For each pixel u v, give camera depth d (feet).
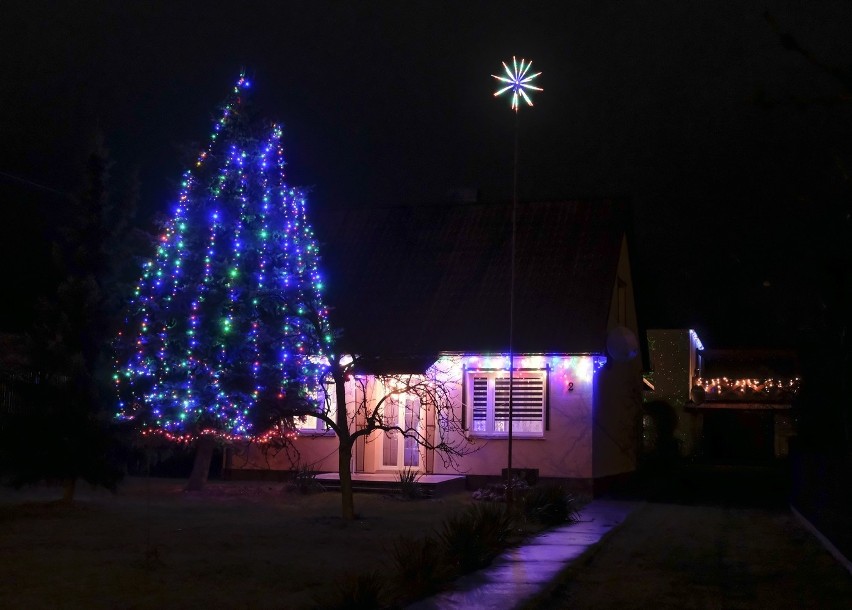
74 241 63.67
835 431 63.26
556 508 61.11
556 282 85.51
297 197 73.51
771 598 37.06
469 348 81.05
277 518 58.75
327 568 41.34
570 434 79.46
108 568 40.11
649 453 122.21
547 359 80.53
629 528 59.77
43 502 62.64
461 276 88.99
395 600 35.09
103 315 63.52
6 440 60.18
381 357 66.08
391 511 64.54
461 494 76.54
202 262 69.67
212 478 86.38
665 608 35.09
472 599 35.35
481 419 81.00
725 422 154.71
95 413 61.57
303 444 83.41
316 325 60.85
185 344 69.15
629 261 97.14
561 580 39.52
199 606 33.35
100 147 64.03
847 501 44.11
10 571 39.17
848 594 37.88
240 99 71.05
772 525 62.18
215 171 70.38
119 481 63.93
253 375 69.21
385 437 82.64
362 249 94.94
